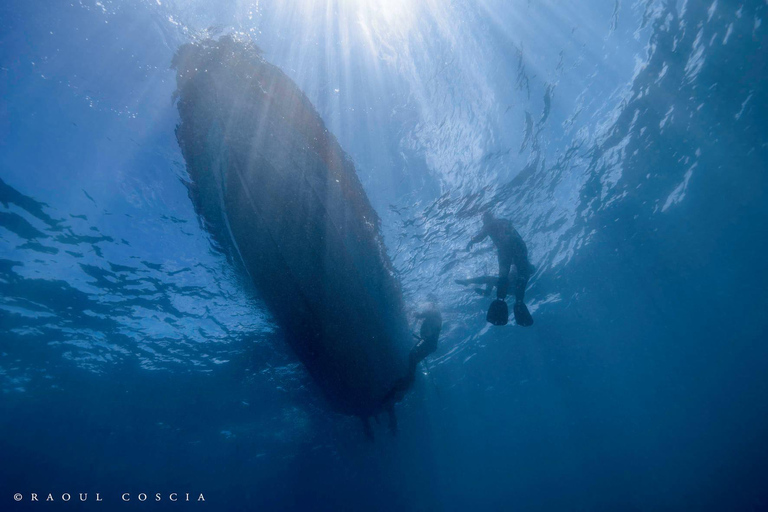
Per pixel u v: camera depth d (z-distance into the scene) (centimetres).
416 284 1390
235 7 618
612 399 4459
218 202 800
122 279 1059
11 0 513
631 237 1795
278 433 2280
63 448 1953
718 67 1011
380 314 1094
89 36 569
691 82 1039
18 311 1087
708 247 2053
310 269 884
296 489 3388
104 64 600
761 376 4359
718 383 4553
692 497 4691
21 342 1213
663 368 3862
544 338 2434
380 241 1046
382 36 748
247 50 659
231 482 2911
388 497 4381
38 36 551
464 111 863
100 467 2225
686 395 4841
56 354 1326
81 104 635
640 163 1326
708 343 3462
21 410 1584
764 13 874
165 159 755
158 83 638
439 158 925
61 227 859
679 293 2480
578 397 4022
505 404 3466
